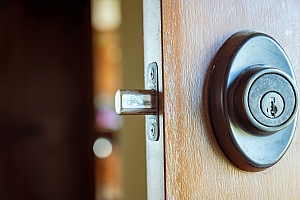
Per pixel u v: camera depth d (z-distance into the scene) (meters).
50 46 1.32
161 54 0.27
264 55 0.28
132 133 0.79
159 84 0.28
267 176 0.29
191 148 0.27
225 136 0.27
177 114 0.27
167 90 0.27
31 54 1.30
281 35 0.31
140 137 0.73
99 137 1.37
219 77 0.27
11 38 1.28
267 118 0.27
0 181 1.27
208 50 0.28
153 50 0.28
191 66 0.28
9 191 1.27
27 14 1.29
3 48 1.28
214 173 0.28
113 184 1.36
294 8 0.31
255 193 0.29
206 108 0.28
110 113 1.38
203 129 0.28
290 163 0.30
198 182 0.27
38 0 1.30
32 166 1.30
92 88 1.36
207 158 0.28
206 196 0.28
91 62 1.36
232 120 0.27
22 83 1.29
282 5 0.31
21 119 1.29
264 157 0.28
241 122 0.27
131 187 0.79
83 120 1.35
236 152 0.27
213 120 0.28
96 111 1.37
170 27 0.28
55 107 1.32
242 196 0.28
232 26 0.29
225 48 0.28
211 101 0.28
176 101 0.27
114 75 1.39
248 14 0.30
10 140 1.28
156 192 0.28
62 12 1.33
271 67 0.28
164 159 0.27
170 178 0.27
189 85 0.28
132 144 0.79
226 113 0.27
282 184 0.30
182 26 0.28
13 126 1.28
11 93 1.28
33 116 1.30
